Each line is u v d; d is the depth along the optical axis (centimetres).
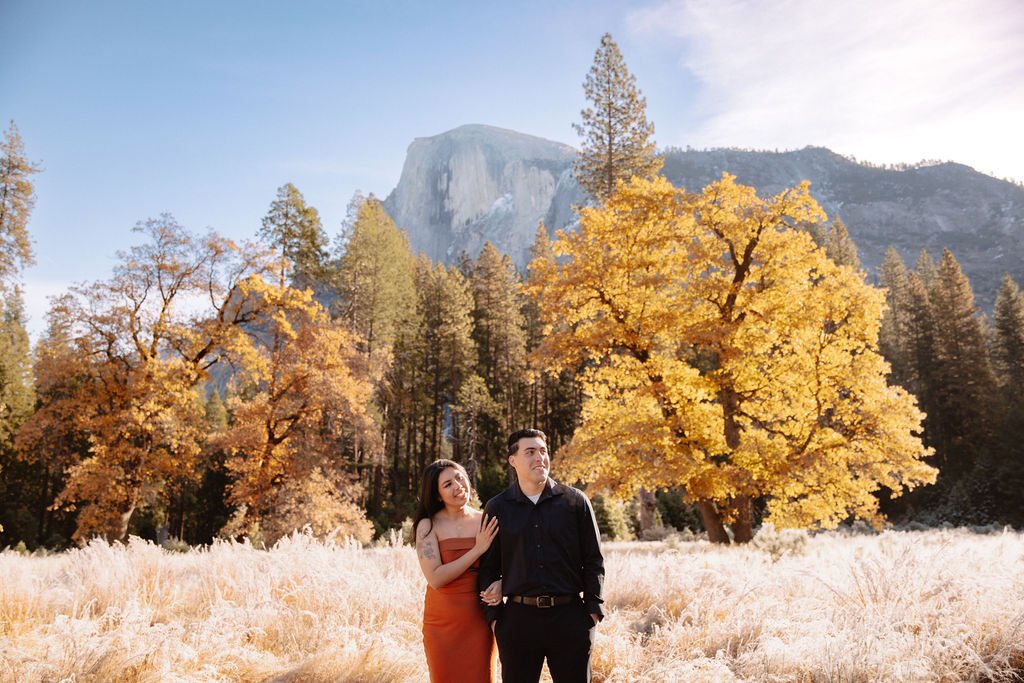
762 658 418
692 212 1733
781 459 1494
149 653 419
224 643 462
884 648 405
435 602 346
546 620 308
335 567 677
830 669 392
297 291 2695
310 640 512
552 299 1770
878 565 565
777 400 1666
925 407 5303
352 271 4544
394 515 4141
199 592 668
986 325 7306
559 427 5419
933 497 3925
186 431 2475
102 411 2619
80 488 2312
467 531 354
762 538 1061
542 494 331
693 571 667
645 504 2662
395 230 5719
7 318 4481
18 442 2345
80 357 2350
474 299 6975
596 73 3403
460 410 4669
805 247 1695
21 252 1841
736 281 1759
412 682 421
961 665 393
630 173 3359
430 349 5644
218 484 4862
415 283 6875
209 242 2511
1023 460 3641
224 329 2552
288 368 2561
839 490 1530
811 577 605
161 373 2362
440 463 366
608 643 467
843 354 1598
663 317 1661
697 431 1652
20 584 599
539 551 317
